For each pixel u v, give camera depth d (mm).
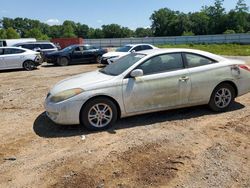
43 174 4312
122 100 5965
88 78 6262
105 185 3955
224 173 4168
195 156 4684
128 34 139750
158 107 6238
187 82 6332
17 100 9062
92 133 5812
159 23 127438
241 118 6383
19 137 5789
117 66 6559
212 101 6699
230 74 6727
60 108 5746
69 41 51906
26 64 18578
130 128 5984
